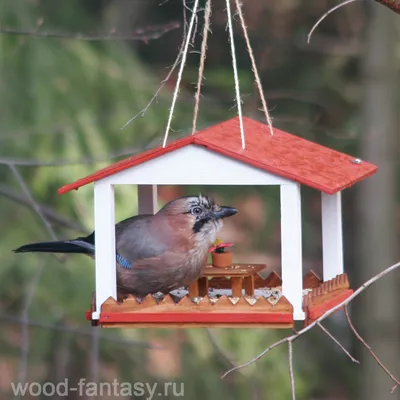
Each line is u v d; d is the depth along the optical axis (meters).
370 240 15.05
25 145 12.38
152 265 8.53
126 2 15.40
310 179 7.83
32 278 12.54
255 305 7.81
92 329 12.51
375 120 14.90
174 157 8.00
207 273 8.62
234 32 15.77
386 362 15.12
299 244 7.95
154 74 14.28
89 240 8.97
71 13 14.38
